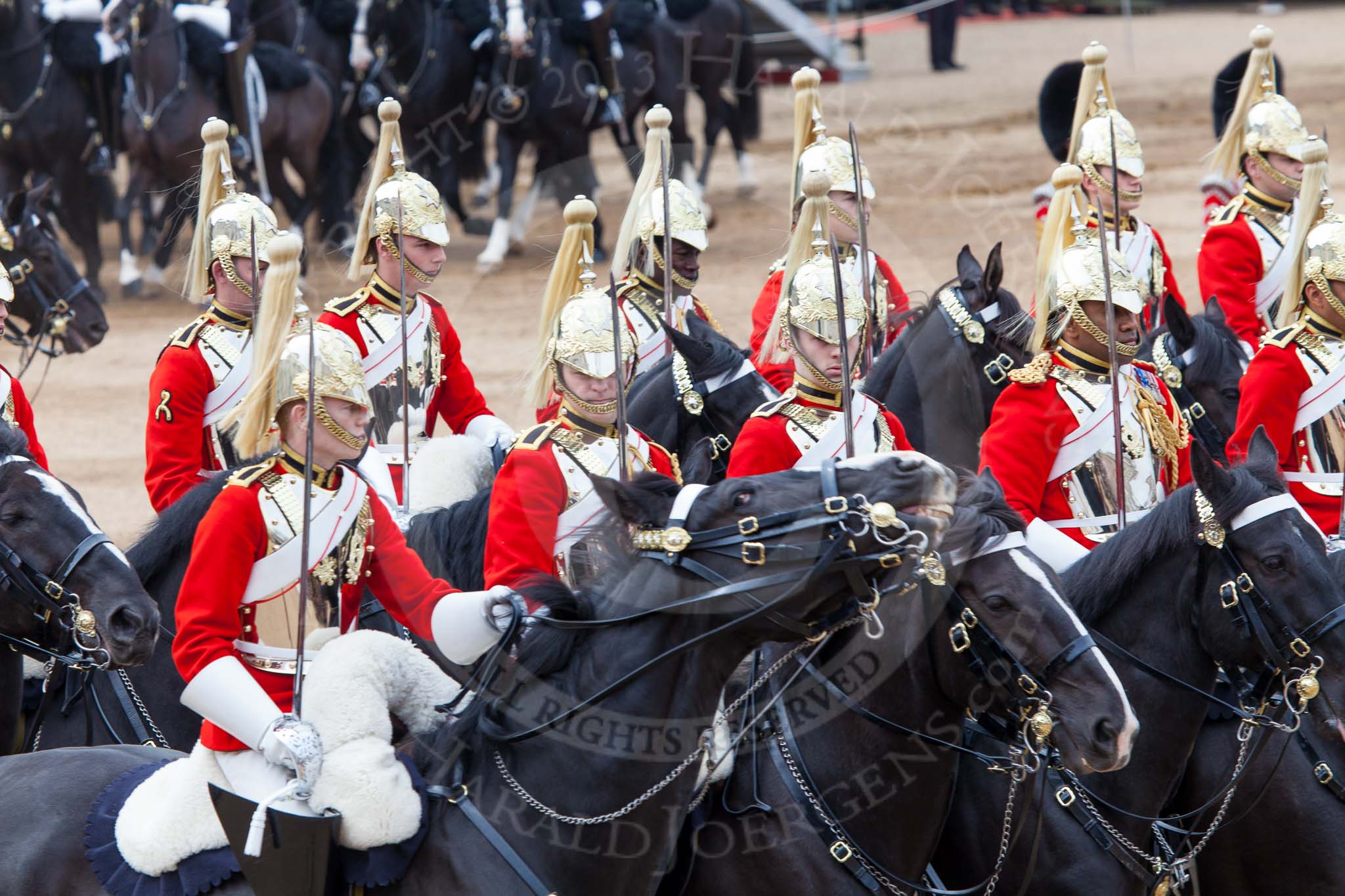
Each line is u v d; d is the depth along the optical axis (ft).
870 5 298.15
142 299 166.09
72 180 158.20
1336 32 306.55
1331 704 48.65
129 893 41.60
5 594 48.60
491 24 157.99
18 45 153.38
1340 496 64.08
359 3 165.37
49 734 56.08
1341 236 62.80
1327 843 53.72
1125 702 43.16
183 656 41.06
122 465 118.32
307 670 42.01
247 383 63.67
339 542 42.68
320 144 161.38
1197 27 319.88
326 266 154.71
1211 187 98.89
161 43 152.76
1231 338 72.74
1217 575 48.65
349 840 40.83
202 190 64.54
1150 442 57.31
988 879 49.21
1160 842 52.60
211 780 42.04
